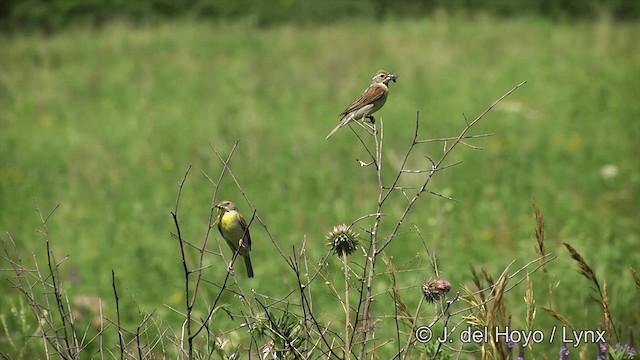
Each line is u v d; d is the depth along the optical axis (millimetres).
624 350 5824
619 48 27984
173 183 17000
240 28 36438
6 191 16734
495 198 14953
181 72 29078
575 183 15469
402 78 26359
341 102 23953
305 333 5828
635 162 16359
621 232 12562
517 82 24500
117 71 29703
